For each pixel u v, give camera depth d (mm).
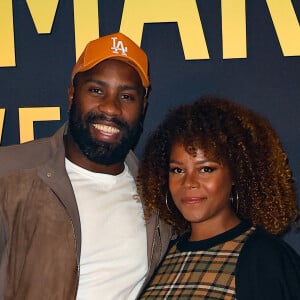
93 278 2027
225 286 1742
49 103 2775
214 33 2758
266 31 2754
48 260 1997
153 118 2760
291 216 1982
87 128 2082
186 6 2754
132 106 2109
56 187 2031
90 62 2090
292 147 2752
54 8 2760
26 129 2770
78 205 2064
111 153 2086
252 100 2756
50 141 2137
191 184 1870
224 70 2758
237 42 2750
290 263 1751
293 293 1708
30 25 2770
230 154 1883
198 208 1876
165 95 2762
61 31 2768
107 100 2078
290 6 2752
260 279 1710
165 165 2043
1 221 2012
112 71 2084
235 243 1806
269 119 2754
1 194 2027
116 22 2762
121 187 2137
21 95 2775
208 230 1890
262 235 1801
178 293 1821
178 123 1951
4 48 2762
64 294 1986
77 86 2119
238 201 1922
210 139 1865
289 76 2754
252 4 2754
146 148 2098
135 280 2072
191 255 1871
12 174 2049
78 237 2014
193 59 2752
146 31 2768
